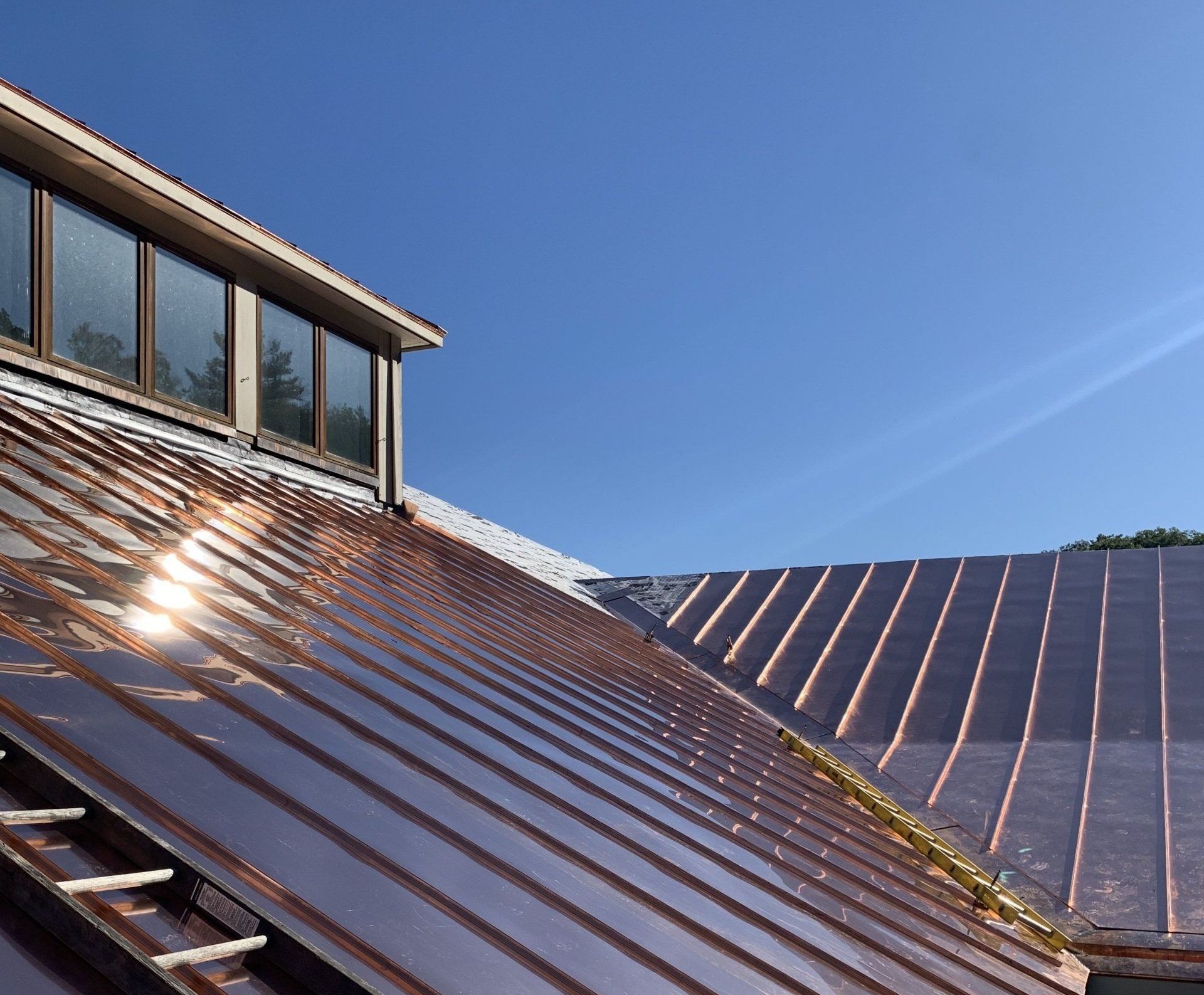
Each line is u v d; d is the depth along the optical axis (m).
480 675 9.77
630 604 22.02
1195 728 14.88
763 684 17.95
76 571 6.96
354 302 15.99
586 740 9.30
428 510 22.58
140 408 12.59
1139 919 11.05
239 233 13.69
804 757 14.38
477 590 14.32
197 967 3.53
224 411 13.95
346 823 5.10
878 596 21.17
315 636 8.37
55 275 11.66
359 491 16.48
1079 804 13.35
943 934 8.87
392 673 8.33
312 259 14.97
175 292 13.28
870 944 7.40
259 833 4.61
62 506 8.23
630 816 7.72
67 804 4.02
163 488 10.62
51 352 11.56
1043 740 15.16
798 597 21.48
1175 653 17.11
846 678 17.88
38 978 3.10
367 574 11.72
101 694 5.29
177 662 6.16
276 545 10.73
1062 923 11.12
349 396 16.44
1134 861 12.04
